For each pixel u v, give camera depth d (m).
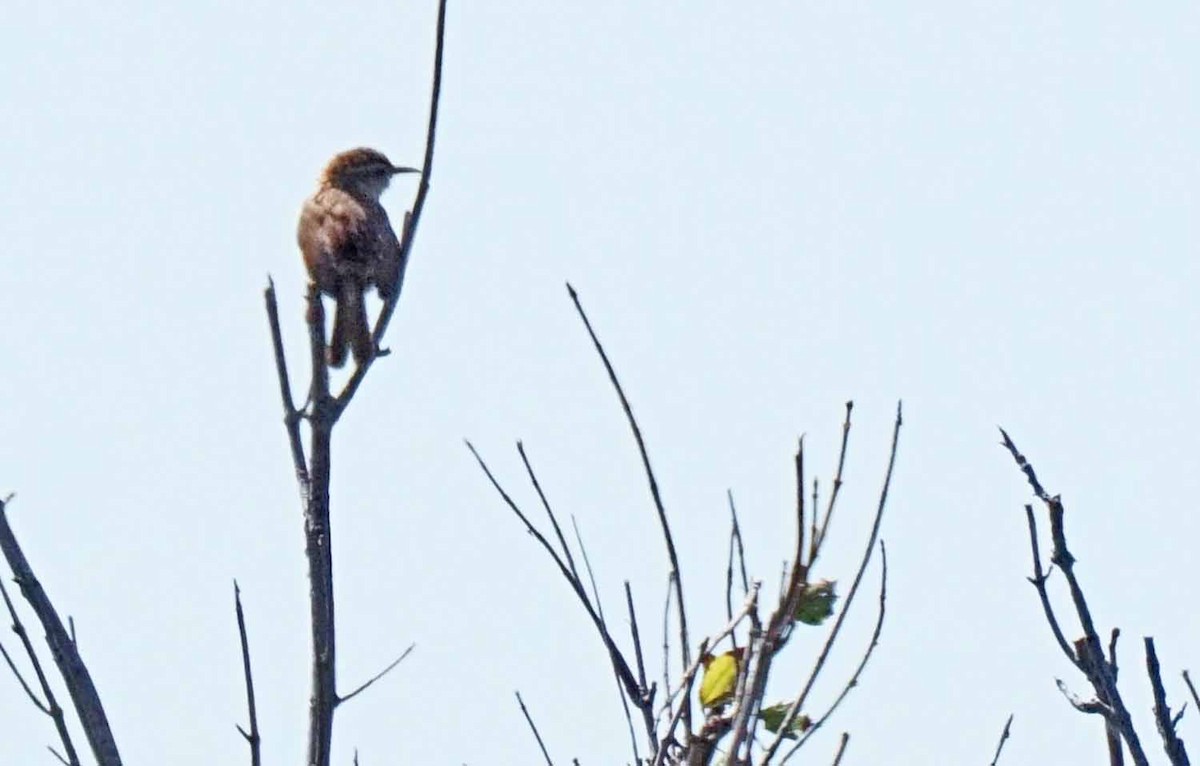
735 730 9.34
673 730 9.63
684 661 10.28
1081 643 10.22
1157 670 10.19
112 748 10.74
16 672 10.67
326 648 10.64
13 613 10.80
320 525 10.89
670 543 10.57
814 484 9.84
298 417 11.15
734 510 10.73
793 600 9.50
